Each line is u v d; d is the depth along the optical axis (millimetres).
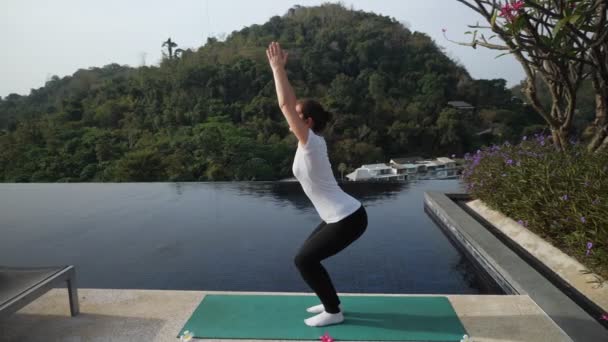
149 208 5867
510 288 2584
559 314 2029
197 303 2223
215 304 2205
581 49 3301
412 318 2049
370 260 3447
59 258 3643
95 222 5008
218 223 4883
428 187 7371
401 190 7094
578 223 2834
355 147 42812
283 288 2883
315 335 1876
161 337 1872
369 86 53500
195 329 1933
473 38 3805
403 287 2883
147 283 3021
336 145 42781
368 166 39438
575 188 3191
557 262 2986
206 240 4137
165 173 26078
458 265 3322
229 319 2035
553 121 4320
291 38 72000
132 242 4109
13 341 1836
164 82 52438
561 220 3121
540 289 2318
